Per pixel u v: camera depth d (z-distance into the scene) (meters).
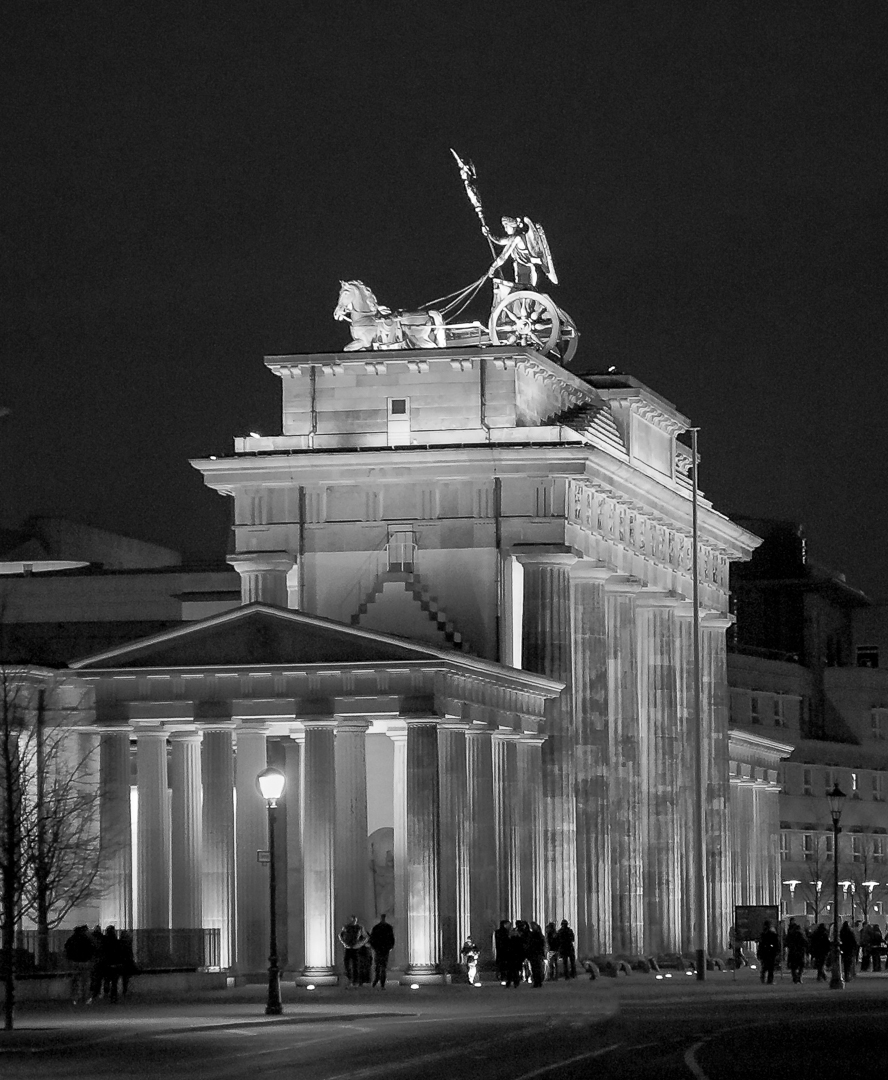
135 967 116.50
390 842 146.00
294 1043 84.12
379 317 155.88
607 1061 73.81
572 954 139.12
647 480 160.88
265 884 130.75
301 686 128.12
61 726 132.88
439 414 151.00
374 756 147.62
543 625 147.62
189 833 132.00
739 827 199.62
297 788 141.38
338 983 126.75
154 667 129.25
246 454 150.75
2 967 112.62
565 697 147.75
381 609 147.75
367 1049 80.56
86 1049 81.81
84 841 130.38
